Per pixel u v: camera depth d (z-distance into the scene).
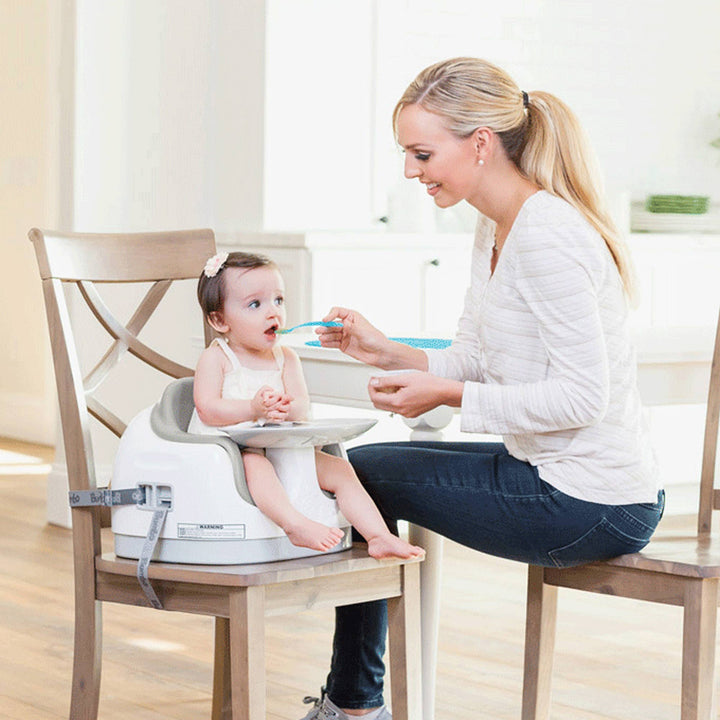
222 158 6.45
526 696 3.05
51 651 4.35
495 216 2.80
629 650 4.52
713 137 7.98
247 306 2.86
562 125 2.76
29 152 8.96
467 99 2.71
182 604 2.69
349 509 2.81
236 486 2.67
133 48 6.26
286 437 2.69
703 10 7.91
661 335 3.77
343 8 6.39
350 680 3.24
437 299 6.20
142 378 6.34
